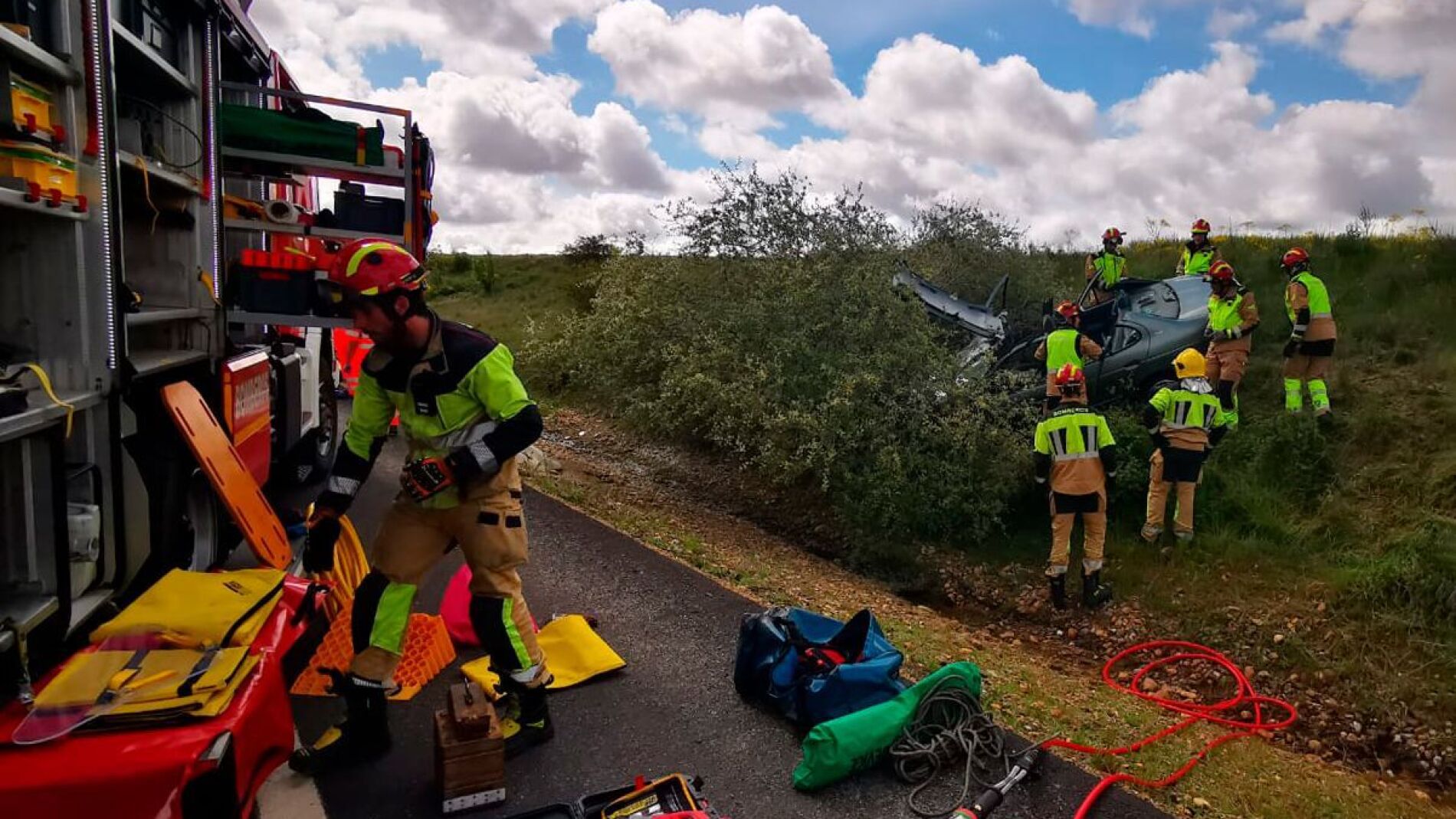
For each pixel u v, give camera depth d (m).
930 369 7.97
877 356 7.88
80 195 3.04
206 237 4.36
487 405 2.86
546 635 4.27
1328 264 12.56
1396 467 7.85
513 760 3.35
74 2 2.99
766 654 3.91
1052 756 3.69
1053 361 7.71
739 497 8.96
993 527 8.16
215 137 4.38
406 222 4.81
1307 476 8.07
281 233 4.71
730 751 3.52
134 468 3.49
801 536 8.26
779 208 9.42
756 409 8.08
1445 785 5.18
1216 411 7.29
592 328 11.18
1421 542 6.74
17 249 3.09
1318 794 4.11
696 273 10.17
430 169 4.95
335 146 4.69
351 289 2.70
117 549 3.29
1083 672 6.21
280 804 2.96
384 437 3.12
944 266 11.17
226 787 2.57
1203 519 7.84
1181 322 9.08
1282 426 8.43
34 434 2.88
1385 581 6.52
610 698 3.87
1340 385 9.26
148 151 4.01
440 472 2.82
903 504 7.70
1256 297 11.73
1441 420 8.28
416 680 3.73
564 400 12.23
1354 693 5.88
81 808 2.31
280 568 4.08
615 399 10.83
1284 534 7.45
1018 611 7.13
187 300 4.30
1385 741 5.53
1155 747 4.12
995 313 10.84
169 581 3.25
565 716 3.69
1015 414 8.16
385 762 3.23
